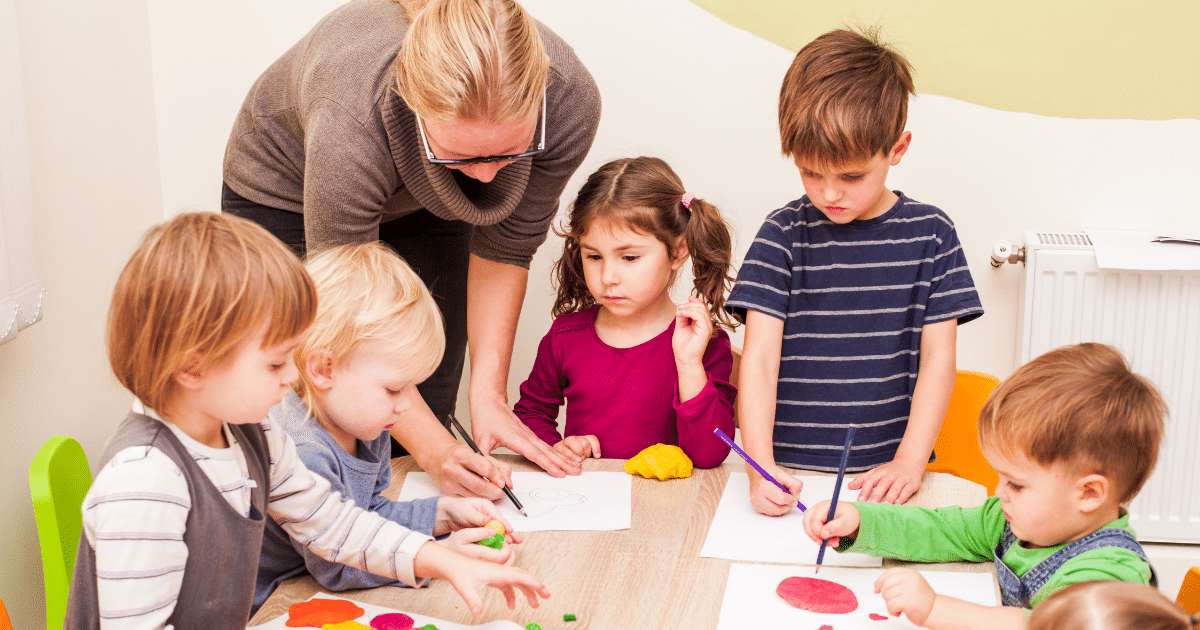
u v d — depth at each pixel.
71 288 1.54
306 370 0.91
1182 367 1.71
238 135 1.42
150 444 0.70
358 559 0.86
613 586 0.88
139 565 0.67
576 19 1.82
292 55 1.30
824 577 0.89
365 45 1.14
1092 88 1.74
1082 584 0.60
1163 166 1.75
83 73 1.59
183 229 0.68
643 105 1.84
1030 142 1.77
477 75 0.94
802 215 1.31
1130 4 1.69
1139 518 1.80
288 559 0.94
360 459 1.00
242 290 0.66
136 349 0.67
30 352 1.42
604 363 1.43
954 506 0.96
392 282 0.92
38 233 1.44
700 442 1.23
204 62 1.85
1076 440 0.77
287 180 1.39
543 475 1.19
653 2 1.80
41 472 1.01
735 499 1.10
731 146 1.84
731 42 1.79
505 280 1.37
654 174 1.36
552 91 1.20
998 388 0.85
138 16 1.80
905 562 0.93
